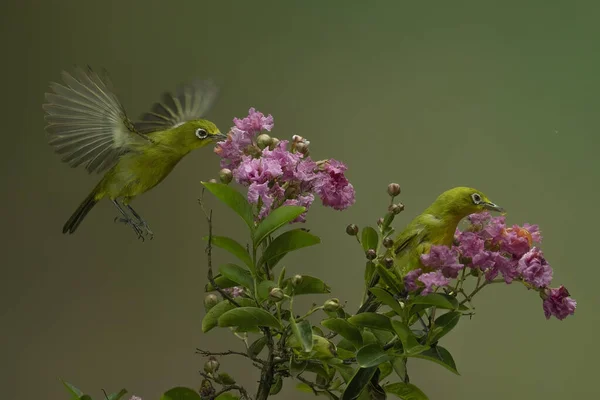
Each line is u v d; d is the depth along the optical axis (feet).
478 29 20.02
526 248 7.80
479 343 19.06
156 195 19.47
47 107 9.86
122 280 19.17
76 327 18.89
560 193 19.51
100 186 11.46
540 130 19.74
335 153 19.62
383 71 19.93
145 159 10.79
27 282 18.95
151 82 19.60
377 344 7.73
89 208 11.70
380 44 20.01
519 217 19.44
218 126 19.53
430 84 19.90
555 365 18.95
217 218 19.57
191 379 18.93
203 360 18.98
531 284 7.82
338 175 8.33
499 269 7.72
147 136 10.73
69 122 10.03
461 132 19.76
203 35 19.89
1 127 19.30
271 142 8.48
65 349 18.79
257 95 19.75
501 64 19.93
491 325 19.12
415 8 20.07
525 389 18.92
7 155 19.29
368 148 19.69
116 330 18.99
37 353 18.74
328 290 8.26
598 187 19.45
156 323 19.11
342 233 19.34
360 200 19.47
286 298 7.52
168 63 19.71
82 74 9.99
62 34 19.63
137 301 19.15
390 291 8.25
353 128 19.74
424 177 19.60
